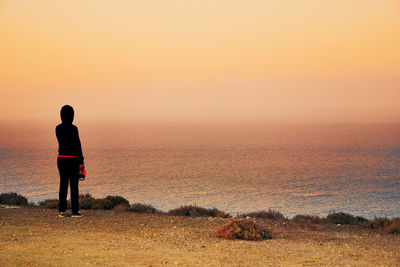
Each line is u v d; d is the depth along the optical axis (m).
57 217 11.69
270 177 125.19
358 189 99.56
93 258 6.97
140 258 7.19
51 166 150.25
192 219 12.66
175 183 106.56
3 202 15.80
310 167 161.25
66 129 11.81
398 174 139.12
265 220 13.12
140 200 74.25
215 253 8.00
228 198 80.50
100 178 116.81
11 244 7.65
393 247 9.50
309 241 9.89
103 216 12.40
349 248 9.16
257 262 7.36
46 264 6.33
